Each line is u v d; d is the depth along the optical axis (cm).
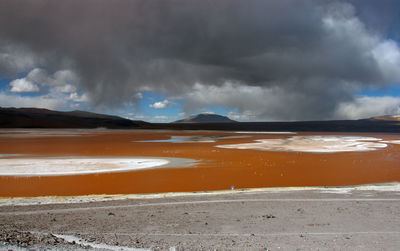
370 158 3519
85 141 6469
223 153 4000
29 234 702
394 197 1372
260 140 6812
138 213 1066
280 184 2053
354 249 654
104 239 719
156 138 7788
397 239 741
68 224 909
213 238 752
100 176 2323
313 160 3291
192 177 2295
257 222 930
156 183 2066
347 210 1088
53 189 1873
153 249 635
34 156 3625
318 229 847
